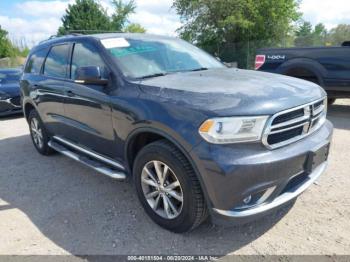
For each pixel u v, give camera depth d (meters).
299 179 2.96
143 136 3.29
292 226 3.14
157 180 3.14
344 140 5.60
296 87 3.14
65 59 4.52
